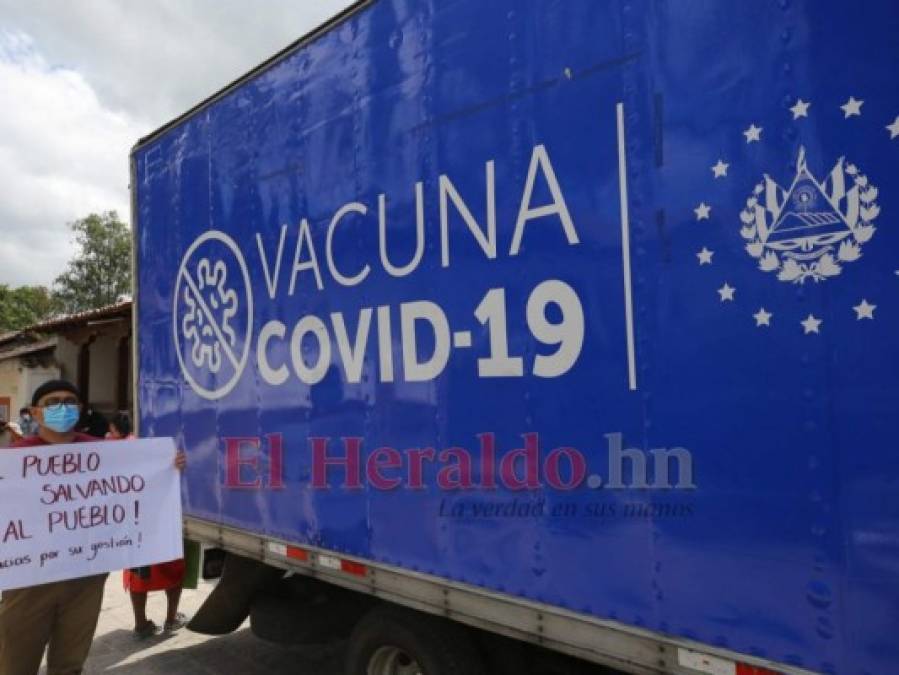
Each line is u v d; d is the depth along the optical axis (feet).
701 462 6.18
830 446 5.41
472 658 9.01
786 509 5.63
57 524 9.70
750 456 5.86
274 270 11.62
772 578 5.69
